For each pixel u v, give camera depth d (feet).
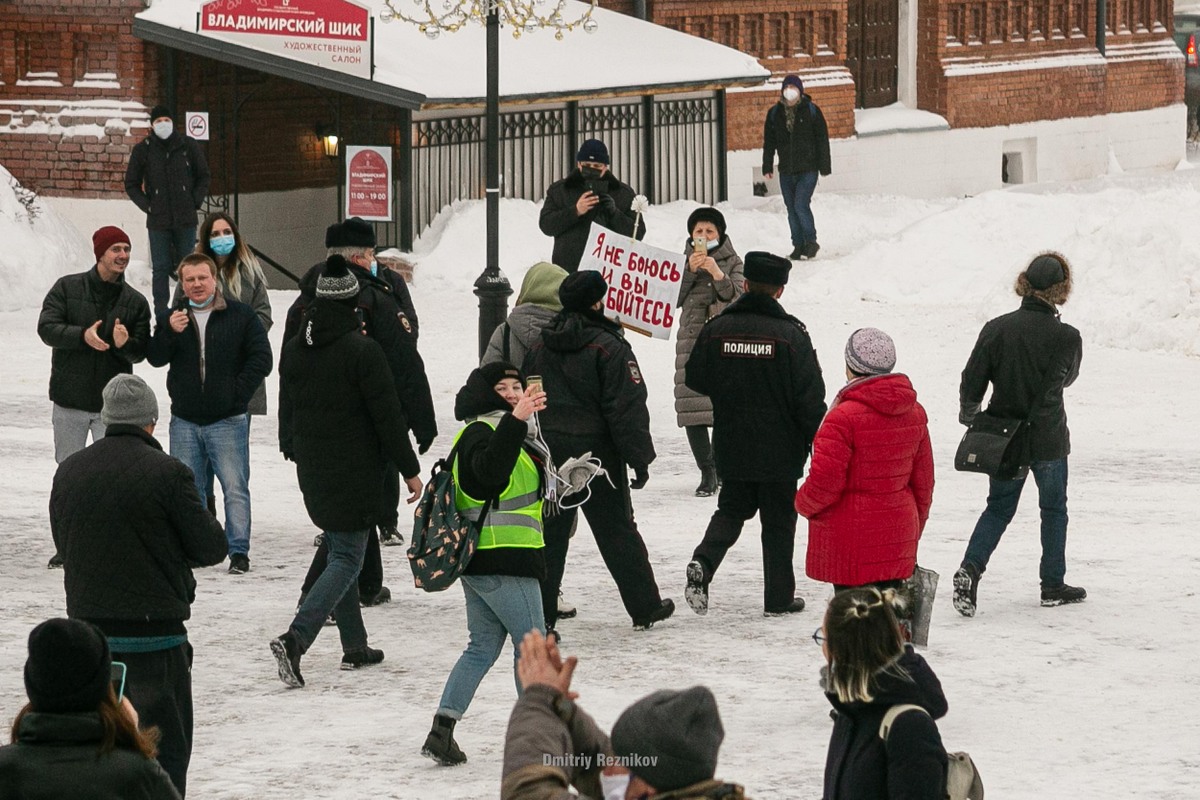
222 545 30.63
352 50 100.42
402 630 44.14
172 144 93.25
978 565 44.45
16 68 108.58
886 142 140.77
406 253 104.63
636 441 42.09
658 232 110.83
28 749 21.35
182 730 30.40
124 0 105.70
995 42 151.33
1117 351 83.35
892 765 22.85
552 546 42.22
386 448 38.63
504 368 34.60
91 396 49.90
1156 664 40.37
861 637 23.03
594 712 36.78
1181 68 172.96
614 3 127.13
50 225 104.42
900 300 97.50
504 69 108.68
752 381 43.45
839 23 136.36
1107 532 53.42
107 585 29.73
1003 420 44.09
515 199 109.91
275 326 90.43
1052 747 34.58
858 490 36.22
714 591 47.70
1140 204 89.25
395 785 32.86
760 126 129.29
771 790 32.01
